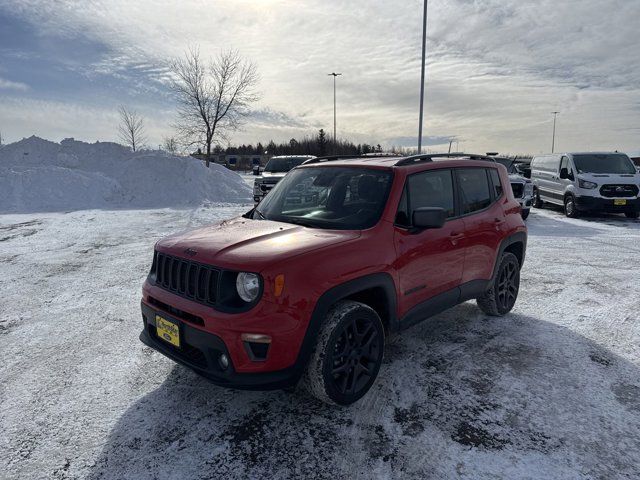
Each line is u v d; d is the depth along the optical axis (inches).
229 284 109.8
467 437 111.0
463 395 130.1
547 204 658.2
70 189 652.7
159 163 736.3
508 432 112.9
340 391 118.9
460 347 162.1
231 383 107.1
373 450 106.4
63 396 130.4
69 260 301.1
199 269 114.2
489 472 98.6
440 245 148.9
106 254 320.2
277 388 109.3
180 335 116.5
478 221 169.2
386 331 137.6
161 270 127.1
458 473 98.4
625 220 506.3
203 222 476.4
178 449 107.0
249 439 110.7
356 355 123.3
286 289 107.1
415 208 145.4
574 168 530.0
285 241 119.6
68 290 233.6
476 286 170.1
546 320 189.8
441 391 132.3
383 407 124.2
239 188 770.2
